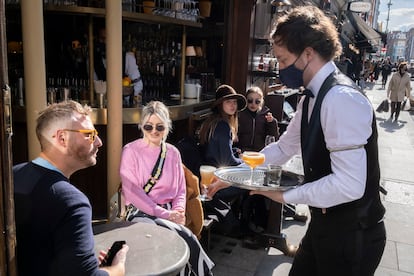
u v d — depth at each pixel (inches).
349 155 51.5
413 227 150.9
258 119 160.1
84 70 154.9
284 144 77.3
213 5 202.2
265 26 205.8
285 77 59.8
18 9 136.9
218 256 122.3
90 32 132.1
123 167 95.8
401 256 127.5
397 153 270.1
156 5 154.4
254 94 156.9
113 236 71.0
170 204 99.8
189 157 124.4
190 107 155.1
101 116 123.3
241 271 114.6
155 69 179.9
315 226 62.0
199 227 107.0
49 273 47.3
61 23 156.4
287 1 211.6
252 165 78.4
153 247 66.9
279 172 72.1
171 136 157.1
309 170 60.2
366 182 55.1
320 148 56.6
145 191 96.6
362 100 52.3
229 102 124.9
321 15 57.6
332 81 54.9
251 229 131.6
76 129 52.5
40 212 47.2
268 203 130.3
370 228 58.1
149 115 96.1
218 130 123.7
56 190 48.4
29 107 97.7
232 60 186.2
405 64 384.5
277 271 115.3
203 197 115.4
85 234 47.9
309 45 54.8
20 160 124.7
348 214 56.9
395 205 173.5
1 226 39.7
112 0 104.7
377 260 60.3
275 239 124.7
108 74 110.6
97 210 132.6
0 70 36.7
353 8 508.1
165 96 179.5
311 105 58.7
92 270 47.6
